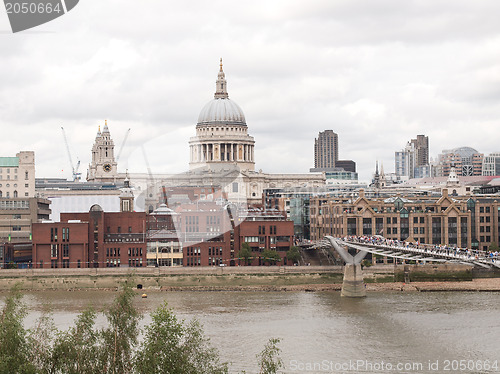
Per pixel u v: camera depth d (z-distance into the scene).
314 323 166.38
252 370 125.94
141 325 151.88
